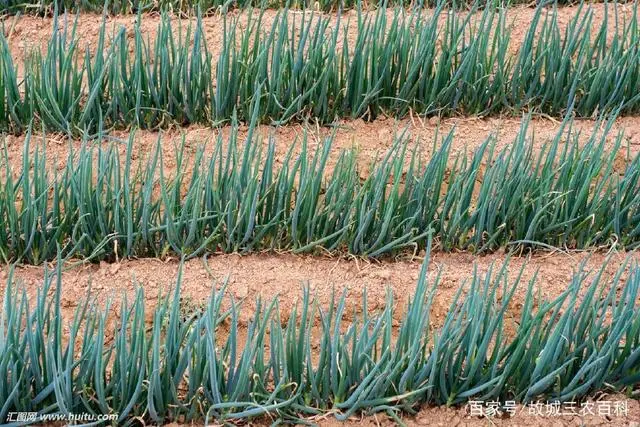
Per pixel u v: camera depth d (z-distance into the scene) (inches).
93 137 259.4
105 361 181.5
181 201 245.9
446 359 185.6
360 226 227.5
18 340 178.4
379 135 269.9
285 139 269.1
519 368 191.5
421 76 272.5
